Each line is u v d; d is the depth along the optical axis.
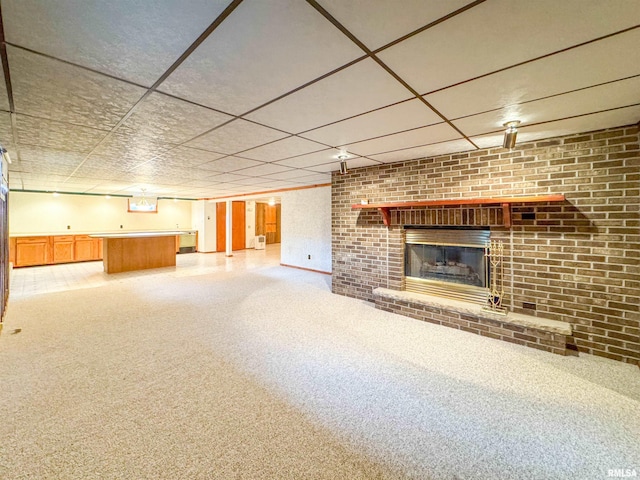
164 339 3.08
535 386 2.21
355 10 1.04
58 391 2.14
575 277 2.70
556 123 2.35
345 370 2.46
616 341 2.54
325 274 6.71
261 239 11.86
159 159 3.59
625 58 1.38
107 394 2.11
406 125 2.36
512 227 3.01
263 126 2.35
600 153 2.53
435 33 1.18
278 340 3.05
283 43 1.25
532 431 1.76
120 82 1.59
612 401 2.02
